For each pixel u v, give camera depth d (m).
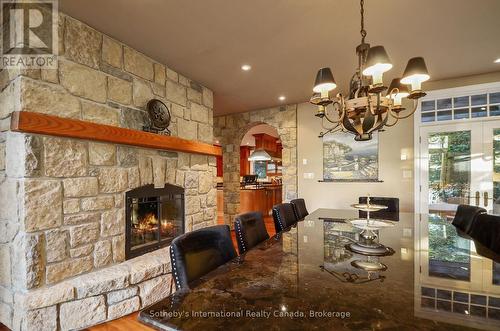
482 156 3.50
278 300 0.89
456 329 0.71
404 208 4.08
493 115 3.45
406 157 4.08
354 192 4.48
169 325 0.74
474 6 2.05
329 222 2.49
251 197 6.81
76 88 2.19
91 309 2.03
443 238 1.84
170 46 2.69
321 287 1.00
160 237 2.95
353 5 2.05
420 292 0.95
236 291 0.96
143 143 2.59
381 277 1.10
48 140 1.93
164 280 2.54
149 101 2.83
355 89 2.05
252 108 5.24
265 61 3.06
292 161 4.98
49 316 1.84
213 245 1.38
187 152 3.31
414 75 1.68
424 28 2.37
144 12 2.12
